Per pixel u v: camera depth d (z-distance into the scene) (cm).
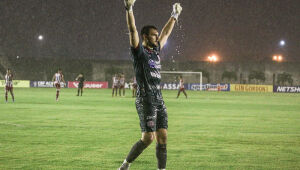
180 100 7400
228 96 9844
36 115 3922
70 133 2658
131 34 1247
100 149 2062
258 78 16750
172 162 1766
